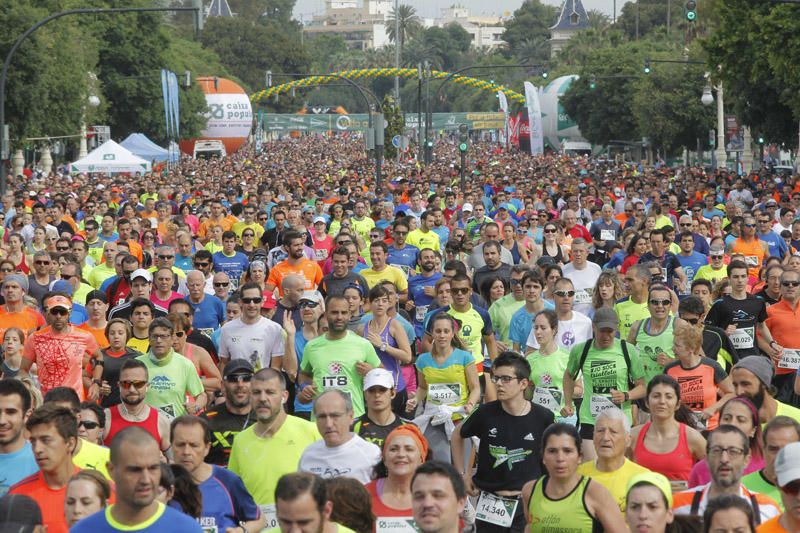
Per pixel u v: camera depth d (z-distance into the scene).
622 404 15.36
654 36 155.75
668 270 24.80
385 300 16.78
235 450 12.07
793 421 10.82
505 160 116.81
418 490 9.09
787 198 44.88
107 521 8.91
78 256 25.34
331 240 29.17
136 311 17.31
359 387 15.27
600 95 126.56
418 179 69.38
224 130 130.25
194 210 41.94
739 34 52.50
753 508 9.91
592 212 38.88
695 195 50.41
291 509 8.41
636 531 9.38
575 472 10.55
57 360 16.20
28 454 11.31
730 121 90.38
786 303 19.45
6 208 39.50
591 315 20.30
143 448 8.82
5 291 19.16
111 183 64.00
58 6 76.38
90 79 92.88
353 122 158.75
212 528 10.73
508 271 23.06
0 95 44.91
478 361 18.08
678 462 12.40
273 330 17.25
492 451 12.99
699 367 14.93
